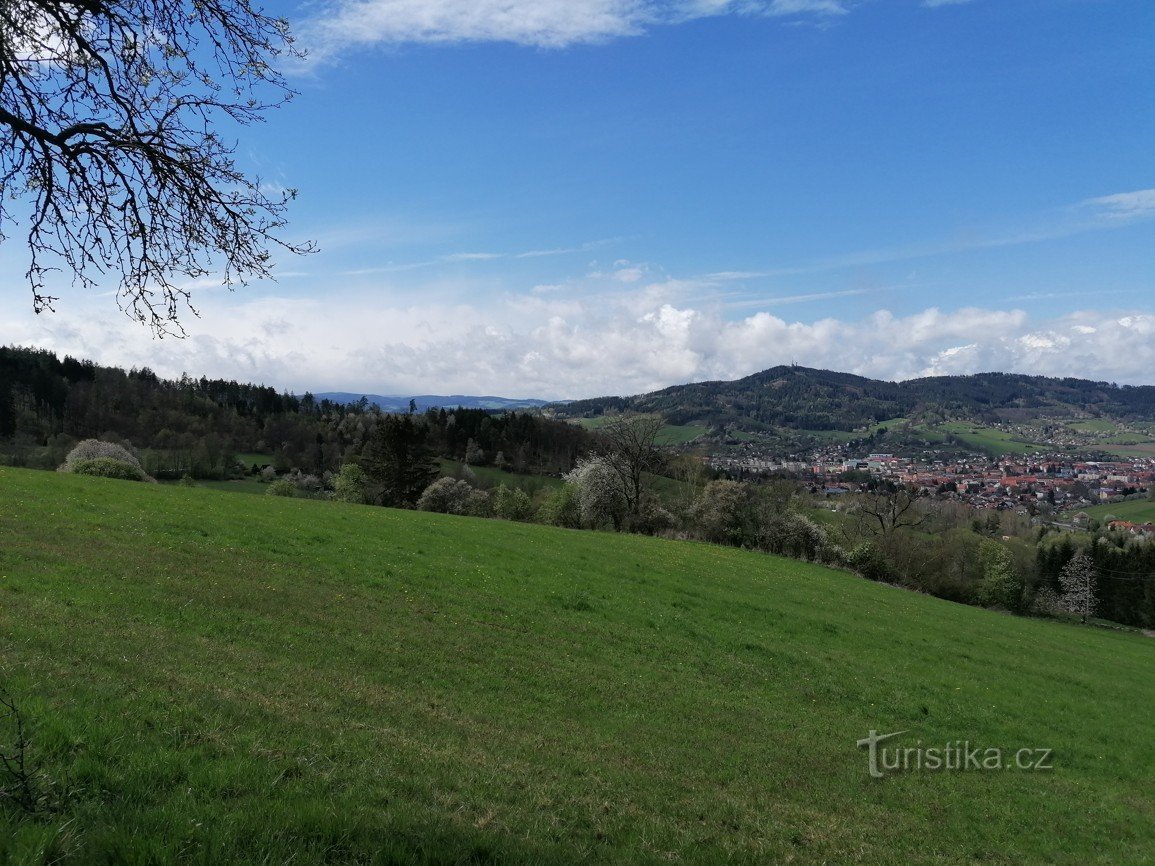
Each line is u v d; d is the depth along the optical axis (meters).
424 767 10.50
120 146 7.55
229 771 8.29
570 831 9.06
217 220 8.31
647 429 74.00
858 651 27.41
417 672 17.09
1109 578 93.88
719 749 15.72
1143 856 13.85
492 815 8.88
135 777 7.70
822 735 17.98
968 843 13.16
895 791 15.17
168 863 5.91
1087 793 17.17
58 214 7.77
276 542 28.58
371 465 82.75
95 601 17.42
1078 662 34.78
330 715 12.51
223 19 7.88
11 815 6.26
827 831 11.86
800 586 40.69
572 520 77.88
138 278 8.34
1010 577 83.19
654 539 54.09
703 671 21.52
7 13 6.71
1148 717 25.84
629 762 13.78
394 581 25.56
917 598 49.41
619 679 19.33
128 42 7.62
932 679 25.16
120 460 52.56
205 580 21.47
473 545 35.47
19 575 18.50
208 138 8.17
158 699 10.69
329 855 6.71
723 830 10.66
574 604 26.53
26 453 85.81
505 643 20.75
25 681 10.20
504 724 14.70
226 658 15.02
